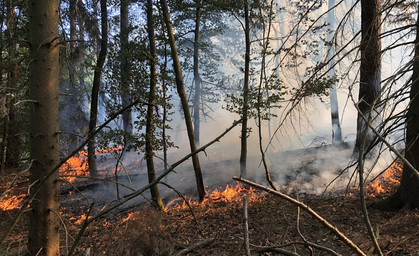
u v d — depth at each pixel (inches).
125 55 358.9
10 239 227.0
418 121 219.6
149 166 350.6
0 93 128.9
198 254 205.0
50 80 139.1
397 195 241.0
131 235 177.6
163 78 363.3
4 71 294.4
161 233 187.3
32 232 136.9
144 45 378.0
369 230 51.6
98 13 569.3
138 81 356.8
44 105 137.6
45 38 138.3
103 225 275.4
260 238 216.4
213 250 208.4
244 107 328.8
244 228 57.5
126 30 484.1
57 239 141.9
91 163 542.3
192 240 230.2
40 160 136.3
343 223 226.1
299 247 186.9
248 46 410.0
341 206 265.7
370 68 300.7
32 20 138.3
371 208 250.4
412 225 199.5
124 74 365.7
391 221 215.0
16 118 341.7
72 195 460.1
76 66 553.6
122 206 400.2
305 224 230.4
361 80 315.9
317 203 284.0
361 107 319.6
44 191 135.9
